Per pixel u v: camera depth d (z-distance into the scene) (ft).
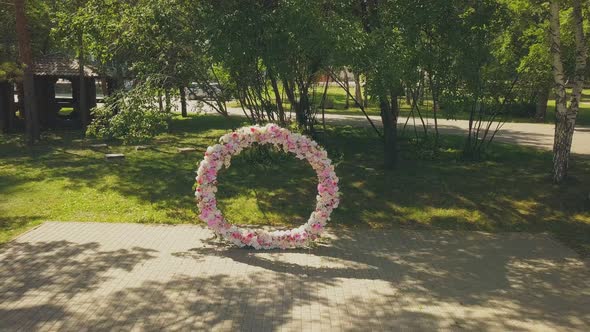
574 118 39.55
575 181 40.29
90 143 62.49
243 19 37.29
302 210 34.68
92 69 72.84
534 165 46.62
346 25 36.40
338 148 54.85
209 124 77.15
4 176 44.29
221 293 21.95
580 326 19.45
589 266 25.71
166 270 24.49
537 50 44.45
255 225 32.24
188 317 19.79
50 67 72.13
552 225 32.19
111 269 24.57
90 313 20.07
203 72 42.39
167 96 42.37
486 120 70.59
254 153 49.03
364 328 19.06
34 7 67.62
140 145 60.49
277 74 39.96
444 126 74.02
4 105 70.85
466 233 31.01
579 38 38.50
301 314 20.10
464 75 43.55
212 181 27.40
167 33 40.81
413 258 26.68
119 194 38.45
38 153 55.83
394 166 45.57
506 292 22.52
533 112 86.94
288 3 36.65
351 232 30.91
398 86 40.32
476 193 38.09
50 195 38.24
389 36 37.93
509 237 30.27
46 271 24.27
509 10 42.75
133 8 43.06
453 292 22.45
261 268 24.91
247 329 18.89
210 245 28.25
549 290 22.77
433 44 43.16
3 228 31.07
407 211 34.55
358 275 24.25
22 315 19.86
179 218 33.17
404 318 19.92
